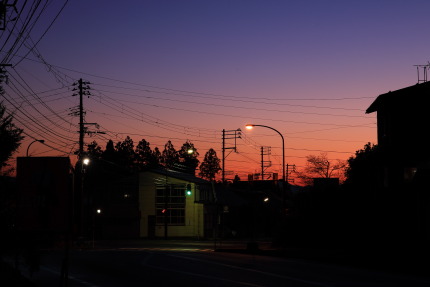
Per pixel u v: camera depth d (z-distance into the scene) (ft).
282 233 148.46
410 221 110.11
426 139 116.67
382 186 129.59
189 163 437.17
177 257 109.50
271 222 307.17
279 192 388.78
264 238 260.83
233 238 253.65
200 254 119.85
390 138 127.24
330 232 133.49
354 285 63.00
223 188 283.59
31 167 42.45
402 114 124.16
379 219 116.78
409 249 98.99
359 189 133.59
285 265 91.35
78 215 145.28
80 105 165.99
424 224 103.19
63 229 42.55
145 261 99.25
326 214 135.23
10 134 45.21
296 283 64.85
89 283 66.69
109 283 66.44
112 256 113.60
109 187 224.53
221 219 242.17
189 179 228.22
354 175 148.36
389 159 125.49
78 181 137.69
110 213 222.28
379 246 109.60
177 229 223.30
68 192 42.93
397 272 80.59
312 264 94.43
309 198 142.82
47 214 42.04
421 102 119.34
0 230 40.11
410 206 111.14
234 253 127.54
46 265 93.97
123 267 88.02
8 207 41.11
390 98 127.13
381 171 130.62
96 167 313.53
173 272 79.05
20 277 54.39
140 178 225.15
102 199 223.51
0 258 41.01
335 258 97.76
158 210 224.33
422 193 104.12
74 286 63.77
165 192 216.33
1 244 40.22
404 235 107.96
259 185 376.48
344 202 132.57
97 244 176.86
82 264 94.58
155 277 72.54
